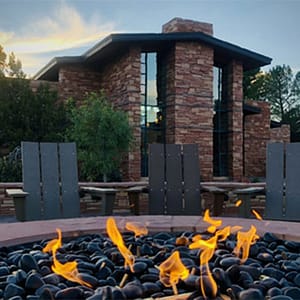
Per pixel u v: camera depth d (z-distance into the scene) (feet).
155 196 13.42
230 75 33.73
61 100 30.45
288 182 12.16
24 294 4.26
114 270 4.99
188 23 31.60
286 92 90.58
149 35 28.19
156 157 13.66
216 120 34.06
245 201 11.43
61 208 12.38
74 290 4.16
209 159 31.09
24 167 12.23
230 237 6.61
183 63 30.19
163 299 4.14
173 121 30.25
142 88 30.96
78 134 24.84
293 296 4.17
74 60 30.81
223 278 4.41
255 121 40.81
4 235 6.55
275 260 5.55
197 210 13.32
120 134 24.99
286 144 12.43
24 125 26.61
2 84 27.30
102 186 16.76
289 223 7.73
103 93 29.09
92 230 7.16
